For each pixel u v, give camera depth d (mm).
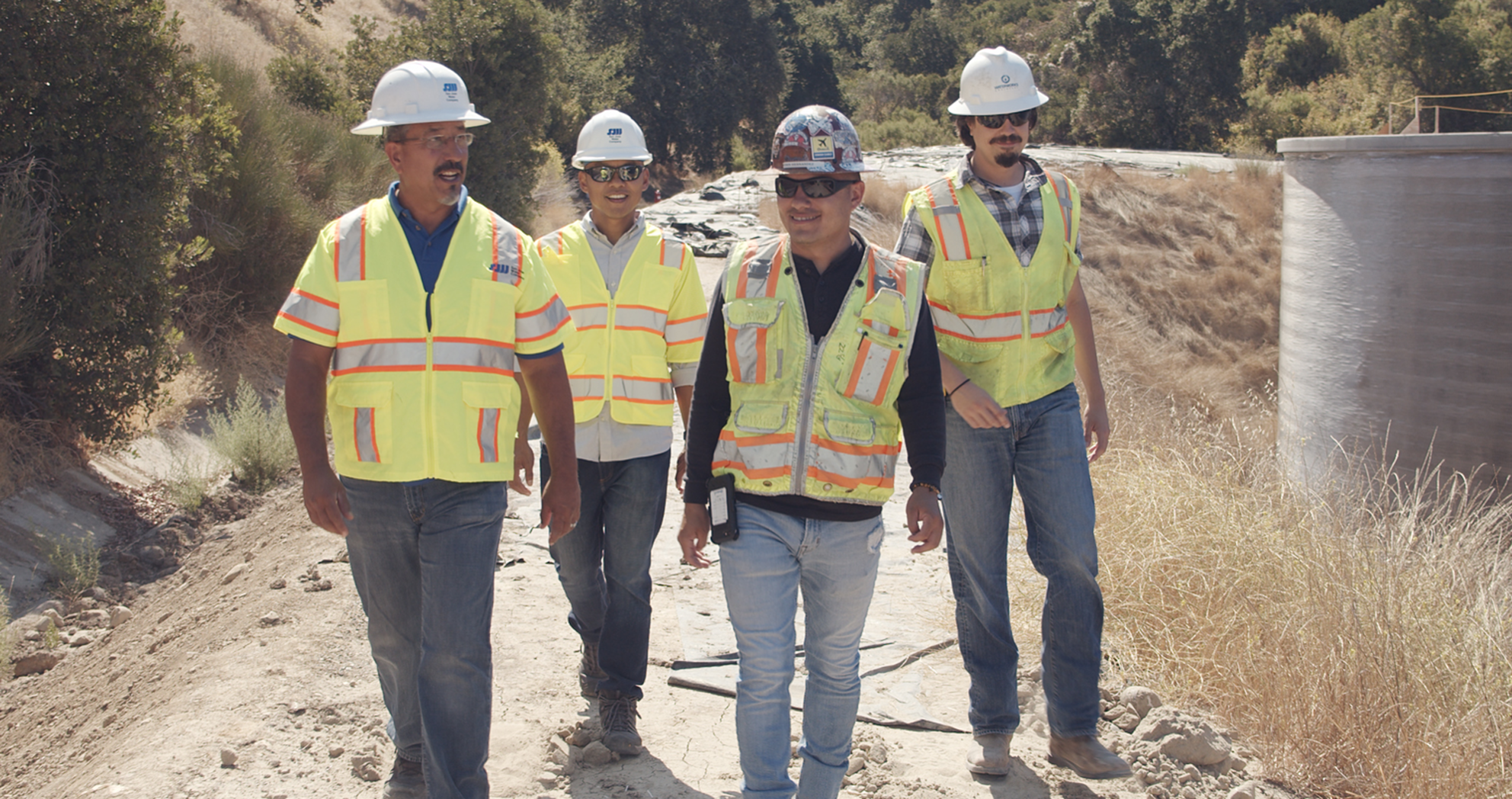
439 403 2602
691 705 3771
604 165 3293
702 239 17750
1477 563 4855
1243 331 18891
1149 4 51062
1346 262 8992
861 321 2574
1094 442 3439
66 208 7789
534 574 4926
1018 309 3131
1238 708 3652
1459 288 8289
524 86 22469
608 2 53875
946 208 3148
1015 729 3271
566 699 3713
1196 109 51312
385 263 2611
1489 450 8250
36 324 7586
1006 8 85938
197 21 23938
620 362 3344
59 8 7449
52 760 4000
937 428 2646
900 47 82500
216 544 7309
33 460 7430
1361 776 3229
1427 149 8297
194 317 10258
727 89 54969
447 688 2604
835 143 2500
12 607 6250
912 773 3293
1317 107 51031
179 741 3344
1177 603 4242
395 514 2639
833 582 2627
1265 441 9586
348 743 3367
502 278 2672
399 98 2590
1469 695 3604
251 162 10914
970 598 3277
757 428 2576
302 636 4203
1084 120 52406
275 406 10195
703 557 2760
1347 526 4789
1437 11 50750
